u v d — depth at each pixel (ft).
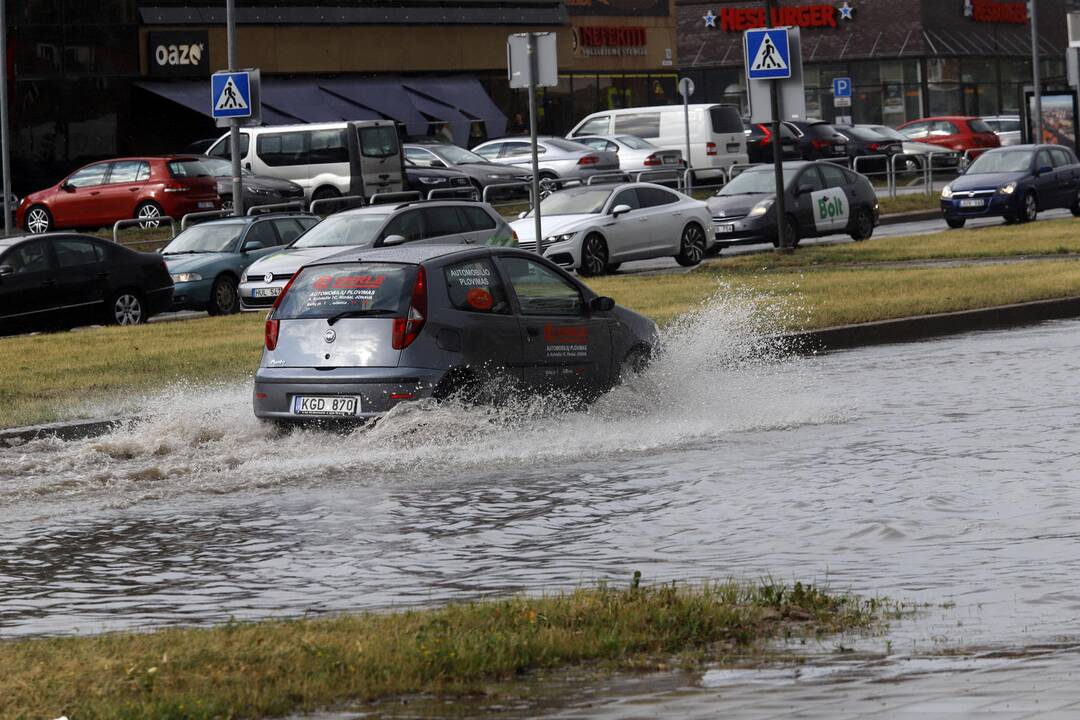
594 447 111.96
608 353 126.72
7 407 134.21
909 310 186.29
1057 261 245.24
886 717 47.96
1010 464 98.84
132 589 74.74
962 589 67.51
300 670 54.08
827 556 75.72
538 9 546.67
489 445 112.88
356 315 115.65
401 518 89.71
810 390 138.62
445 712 50.19
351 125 365.81
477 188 387.14
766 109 268.41
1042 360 152.97
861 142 495.00
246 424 120.67
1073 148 435.94
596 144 424.46
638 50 584.81
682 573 73.26
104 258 219.61
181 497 98.68
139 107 447.01
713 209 298.35
